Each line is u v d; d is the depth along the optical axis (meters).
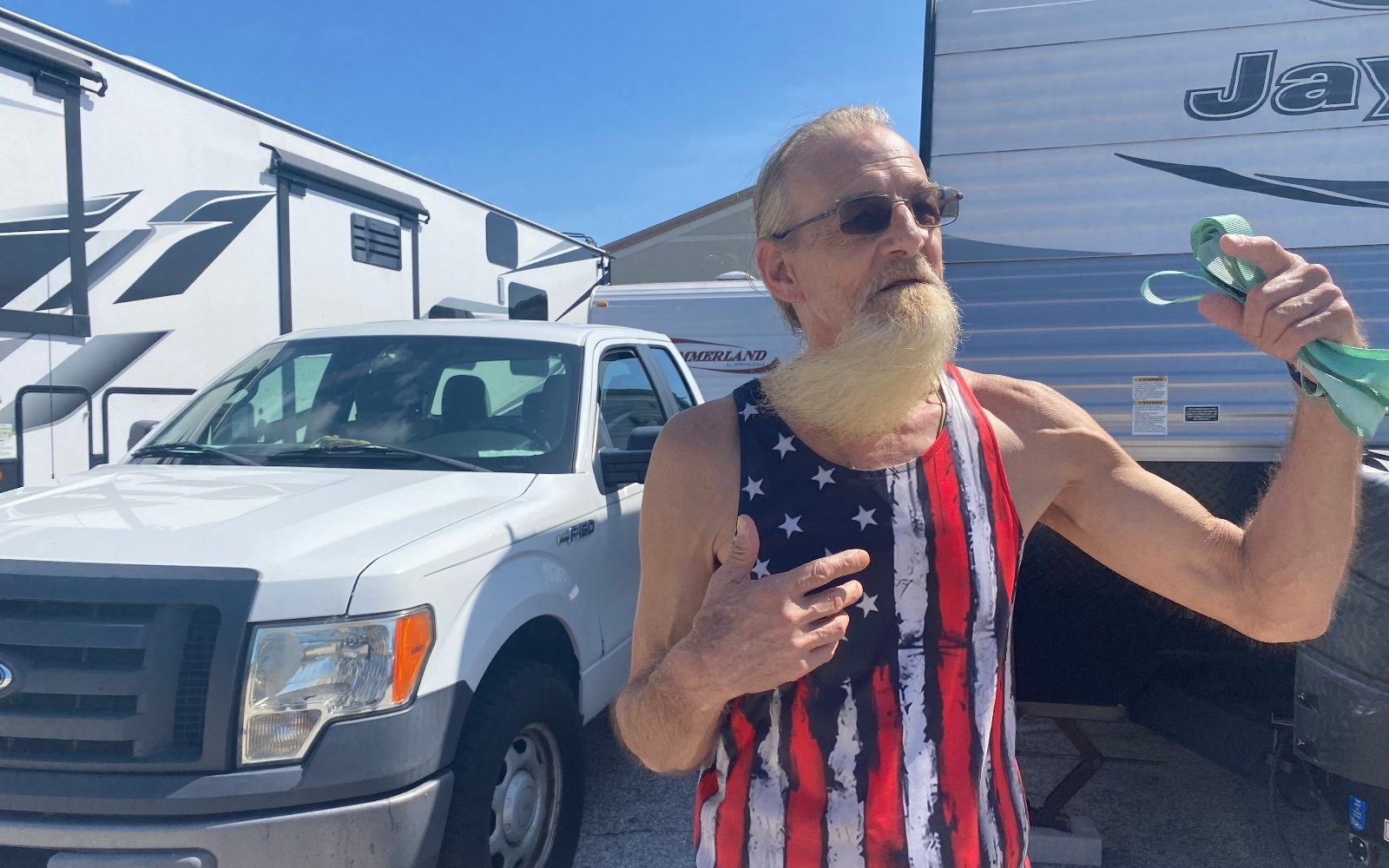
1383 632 2.20
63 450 4.72
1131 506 1.41
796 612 1.15
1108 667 3.35
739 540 1.23
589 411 3.40
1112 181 2.99
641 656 1.43
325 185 6.41
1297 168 2.86
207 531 2.27
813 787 1.27
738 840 1.30
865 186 1.37
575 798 2.89
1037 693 3.42
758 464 1.33
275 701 2.01
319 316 6.36
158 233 5.21
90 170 4.84
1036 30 3.03
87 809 1.94
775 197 1.47
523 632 2.74
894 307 1.29
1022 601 3.38
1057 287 3.04
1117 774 3.78
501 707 2.48
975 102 3.08
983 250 3.08
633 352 4.09
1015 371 3.07
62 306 4.70
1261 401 2.89
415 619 2.18
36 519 2.40
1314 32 2.84
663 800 3.62
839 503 1.29
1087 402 3.02
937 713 1.27
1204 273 1.25
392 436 3.29
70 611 2.05
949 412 1.38
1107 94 2.99
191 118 5.42
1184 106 2.93
